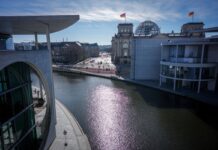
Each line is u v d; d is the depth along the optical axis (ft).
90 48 501.15
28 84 46.78
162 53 134.72
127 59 294.87
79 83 161.99
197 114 83.46
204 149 55.72
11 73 39.78
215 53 113.39
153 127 70.64
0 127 33.37
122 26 296.51
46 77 54.65
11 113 39.19
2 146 34.09
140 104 99.14
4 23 50.85
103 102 103.60
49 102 57.06
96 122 75.72
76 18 48.98
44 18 47.50
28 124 46.42
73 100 108.06
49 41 59.31
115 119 78.84
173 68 123.54
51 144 56.75
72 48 339.36
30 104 47.44
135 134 65.31
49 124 55.57
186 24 257.96
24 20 46.52
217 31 129.49
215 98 101.60
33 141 49.70
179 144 58.49
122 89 135.44
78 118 80.12
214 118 79.05
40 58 50.49
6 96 38.17
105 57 503.20
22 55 40.19
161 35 201.98
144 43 157.69
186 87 127.95
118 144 58.75
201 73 113.60
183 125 72.33
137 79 164.45
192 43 110.63
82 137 61.67
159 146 57.41
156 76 161.58
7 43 60.75
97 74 201.16
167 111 87.92
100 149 56.03
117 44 295.89
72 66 277.03
